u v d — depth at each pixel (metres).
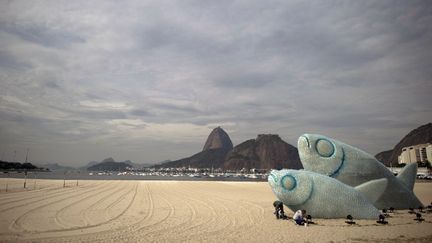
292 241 12.25
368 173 19.45
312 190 17.34
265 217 18.11
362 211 16.97
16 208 20.33
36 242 11.71
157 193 35.06
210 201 26.78
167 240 12.25
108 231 13.77
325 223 15.97
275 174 18.31
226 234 13.43
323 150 19.58
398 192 20.06
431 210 20.00
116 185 50.19
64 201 24.77
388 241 12.25
